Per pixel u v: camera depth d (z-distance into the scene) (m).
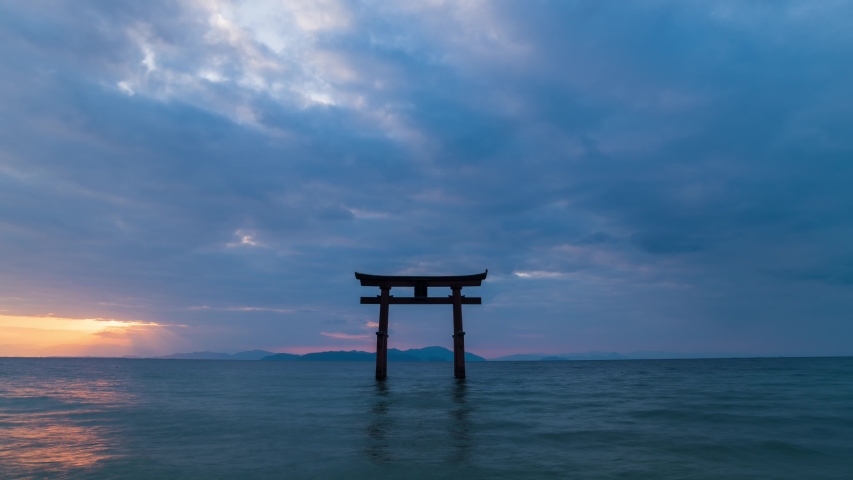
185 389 30.86
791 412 17.27
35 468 9.45
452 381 36.50
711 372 56.91
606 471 9.19
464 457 10.34
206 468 9.46
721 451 10.91
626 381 39.59
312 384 35.03
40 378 46.28
